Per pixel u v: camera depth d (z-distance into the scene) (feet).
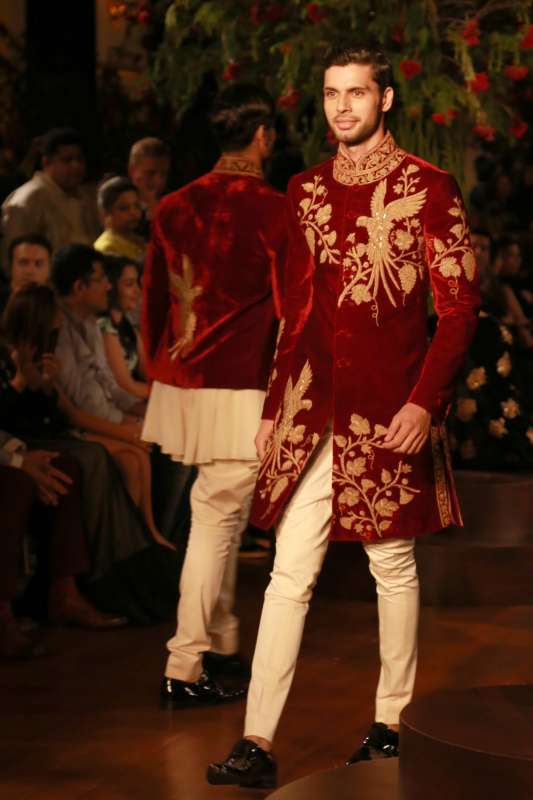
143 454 28.19
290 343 18.16
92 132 47.09
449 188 17.29
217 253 21.27
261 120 21.33
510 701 15.66
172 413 21.74
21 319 27.12
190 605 21.40
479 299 17.40
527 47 28.32
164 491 29.43
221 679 22.67
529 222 49.32
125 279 30.76
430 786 14.39
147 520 28.09
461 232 17.25
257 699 17.79
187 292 21.50
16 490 24.89
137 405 30.09
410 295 17.49
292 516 17.98
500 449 31.91
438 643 25.29
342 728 20.27
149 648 24.99
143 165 36.50
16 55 48.67
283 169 36.60
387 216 17.42
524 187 49.55
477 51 29.76
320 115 29.99
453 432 31.99
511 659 24.17
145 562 27.53
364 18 29.12
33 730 20.24
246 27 30.22
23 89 48.21
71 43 48.73
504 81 30.35
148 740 19.79
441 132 30.71
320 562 18.01
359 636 25.73
